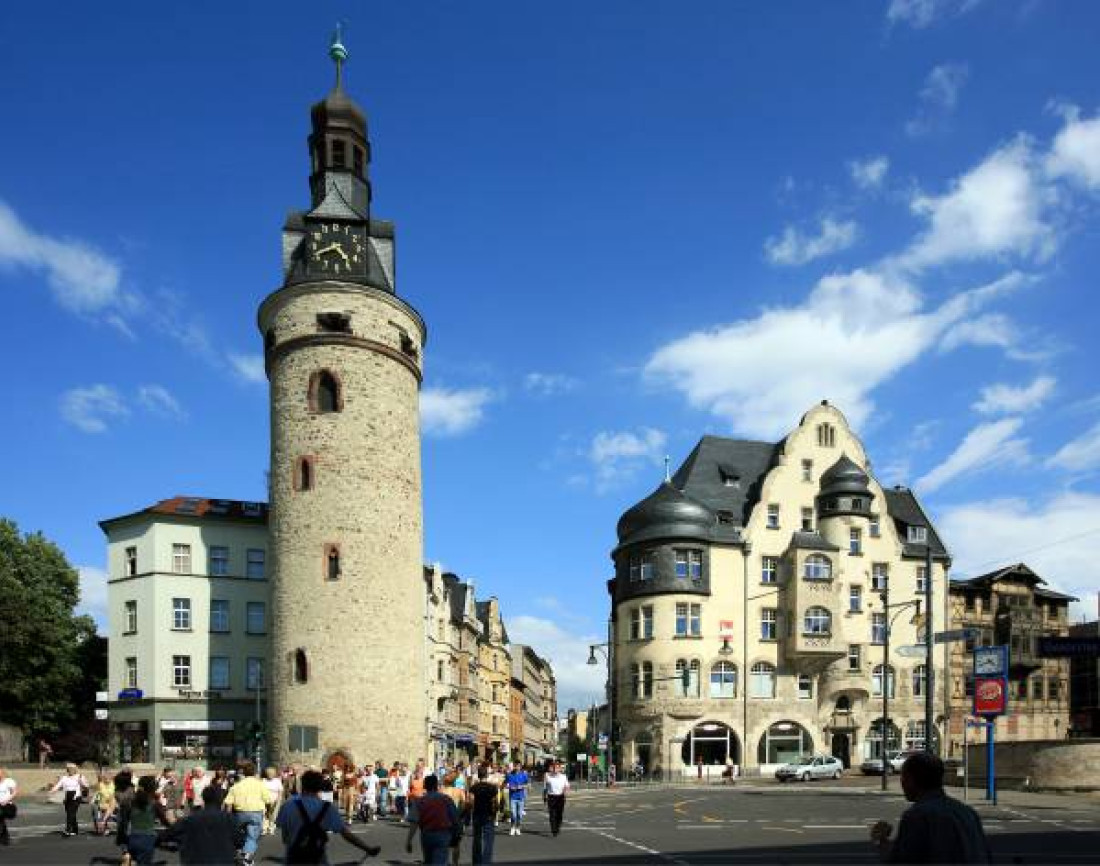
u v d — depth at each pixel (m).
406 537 47.50
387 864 20.38
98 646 63.94
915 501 75.00
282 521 46.53
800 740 65.06
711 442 71.88
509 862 19.98
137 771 47.97
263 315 49.72
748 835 25.84
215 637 54.09
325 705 44.16
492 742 98.38
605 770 66.38
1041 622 73.38
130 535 54.84
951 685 69.81
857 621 67.44
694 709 62.84
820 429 70.25
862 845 23.06
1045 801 35.28
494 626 100.56
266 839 27.03
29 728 57.09
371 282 48.75
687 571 65.00
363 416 46.91
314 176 51.47
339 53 52.47
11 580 57.66
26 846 24.84
